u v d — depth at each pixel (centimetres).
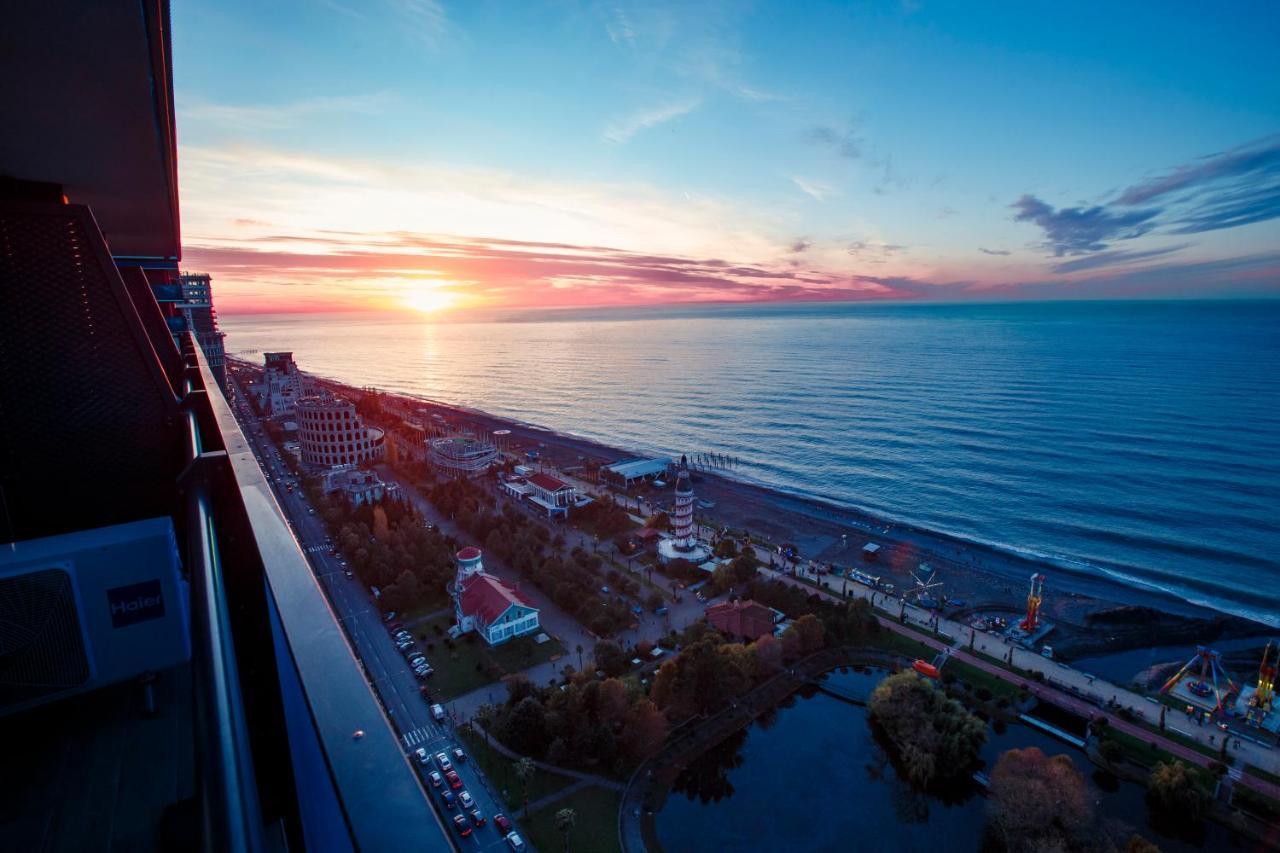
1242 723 7431
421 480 15738
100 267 1362
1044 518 15375
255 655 1174
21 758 1074
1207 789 6234
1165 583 12144
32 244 1304
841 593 10588
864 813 6319
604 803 6034
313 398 17225
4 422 1309
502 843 5541
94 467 1388
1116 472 18325
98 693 1217
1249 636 9975
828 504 16350
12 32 896
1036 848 5512
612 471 17775
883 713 7150
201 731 624
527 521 12675
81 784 1032
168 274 5669
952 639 9200
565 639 8638
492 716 6819
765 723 7562
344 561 10650
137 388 1427
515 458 19888
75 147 1371
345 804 531
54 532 1366
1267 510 15412
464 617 8731
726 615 9100
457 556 9681
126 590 1234
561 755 6297
